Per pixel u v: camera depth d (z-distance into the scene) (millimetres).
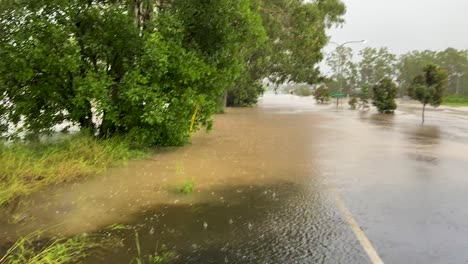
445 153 10938
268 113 27078
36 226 5059
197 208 5836
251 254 4254
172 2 11008
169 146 11445
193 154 10320
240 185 7215
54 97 9445
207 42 11078
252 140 13172
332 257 4184
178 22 10164
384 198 6395
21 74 8594
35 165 7332
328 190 6898
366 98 35719
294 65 32750
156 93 9617
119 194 6516
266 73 33219
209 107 11156
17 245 4297
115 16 9719
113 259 4113
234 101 35656
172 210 5727
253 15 11117
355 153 10820
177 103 10078
